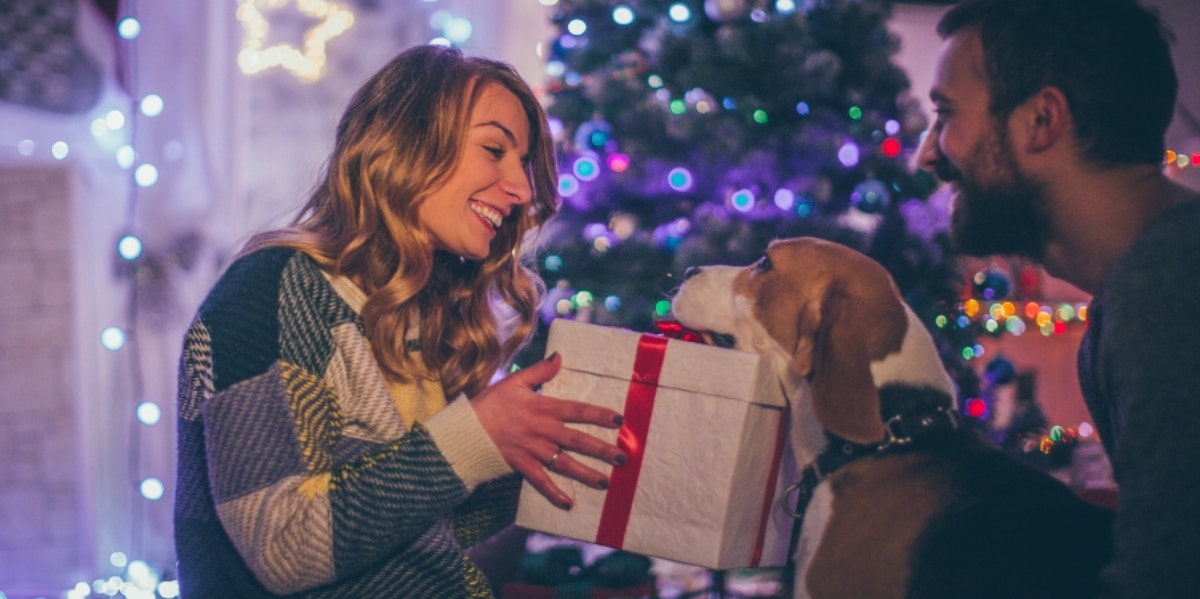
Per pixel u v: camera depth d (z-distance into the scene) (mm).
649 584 2611
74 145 4457
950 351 3287
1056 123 1212
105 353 4445
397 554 1331
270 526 1199
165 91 4496
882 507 1443
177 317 4445
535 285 1885
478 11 4801
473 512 1598
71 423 4395
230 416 1253
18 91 4363
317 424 1279
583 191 3314
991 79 1259
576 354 1459
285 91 4695
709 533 1357
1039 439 3734
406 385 1457
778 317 1572
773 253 1616
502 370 1798
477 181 1483
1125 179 1205
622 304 3143
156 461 4391
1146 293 1051
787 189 3145
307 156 4676
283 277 1364
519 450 1363
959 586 1355
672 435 1395
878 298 1524
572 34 3582
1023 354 5273
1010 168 1259
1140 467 1007
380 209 1447
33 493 4367
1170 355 1010
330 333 1361
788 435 1573
